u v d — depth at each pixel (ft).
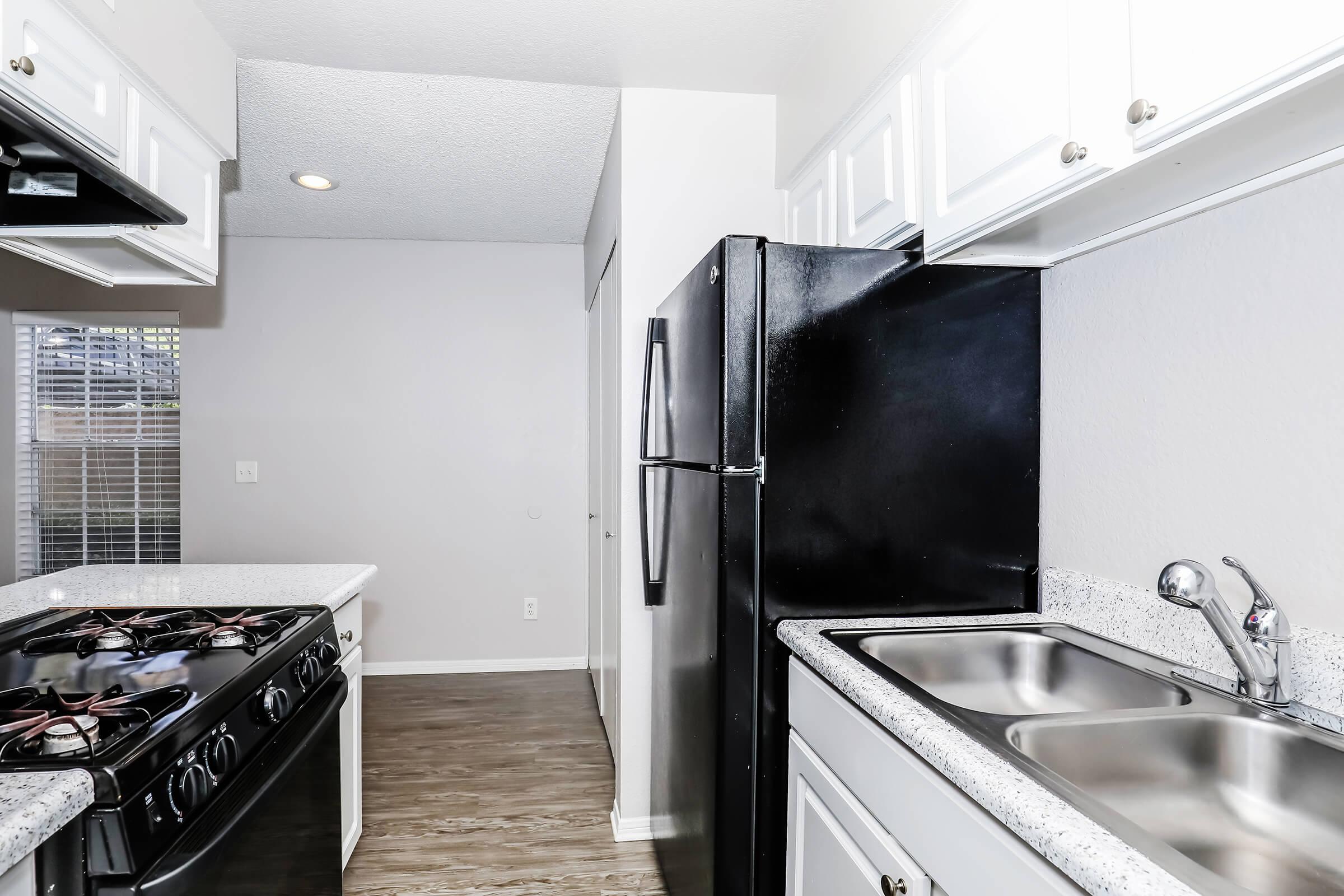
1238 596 3.78
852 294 4.95
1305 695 3.36
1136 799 3.21
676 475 6.26
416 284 13.21
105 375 12.59
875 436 4.98
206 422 12.75
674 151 7.67
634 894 6.74
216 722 3.76
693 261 7.71
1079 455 4.83
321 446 13.01
